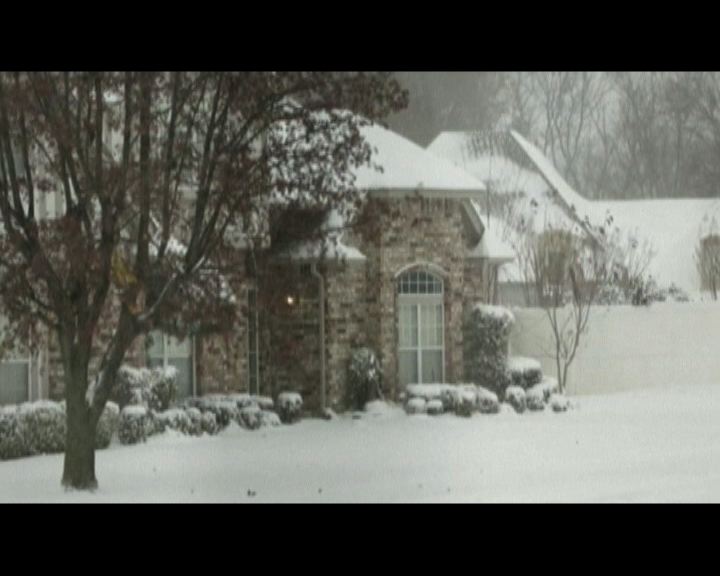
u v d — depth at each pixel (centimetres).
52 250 8469
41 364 11600
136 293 8581
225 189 8588
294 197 9119
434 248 13962
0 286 8562
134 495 8450
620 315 16488
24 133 8381
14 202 8444
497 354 14250
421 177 13825
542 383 14362
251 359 13312
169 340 12506
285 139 9538
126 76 8225
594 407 14588
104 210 8325
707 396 15650
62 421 10925
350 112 8956
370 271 13688
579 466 9700
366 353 13500
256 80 8588
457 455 10438
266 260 9600
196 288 8800
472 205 14725
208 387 12712
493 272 16275
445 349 14062
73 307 8556
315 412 13375
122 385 11588
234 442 11444
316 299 13388
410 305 13962
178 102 8438
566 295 17038
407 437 11756
